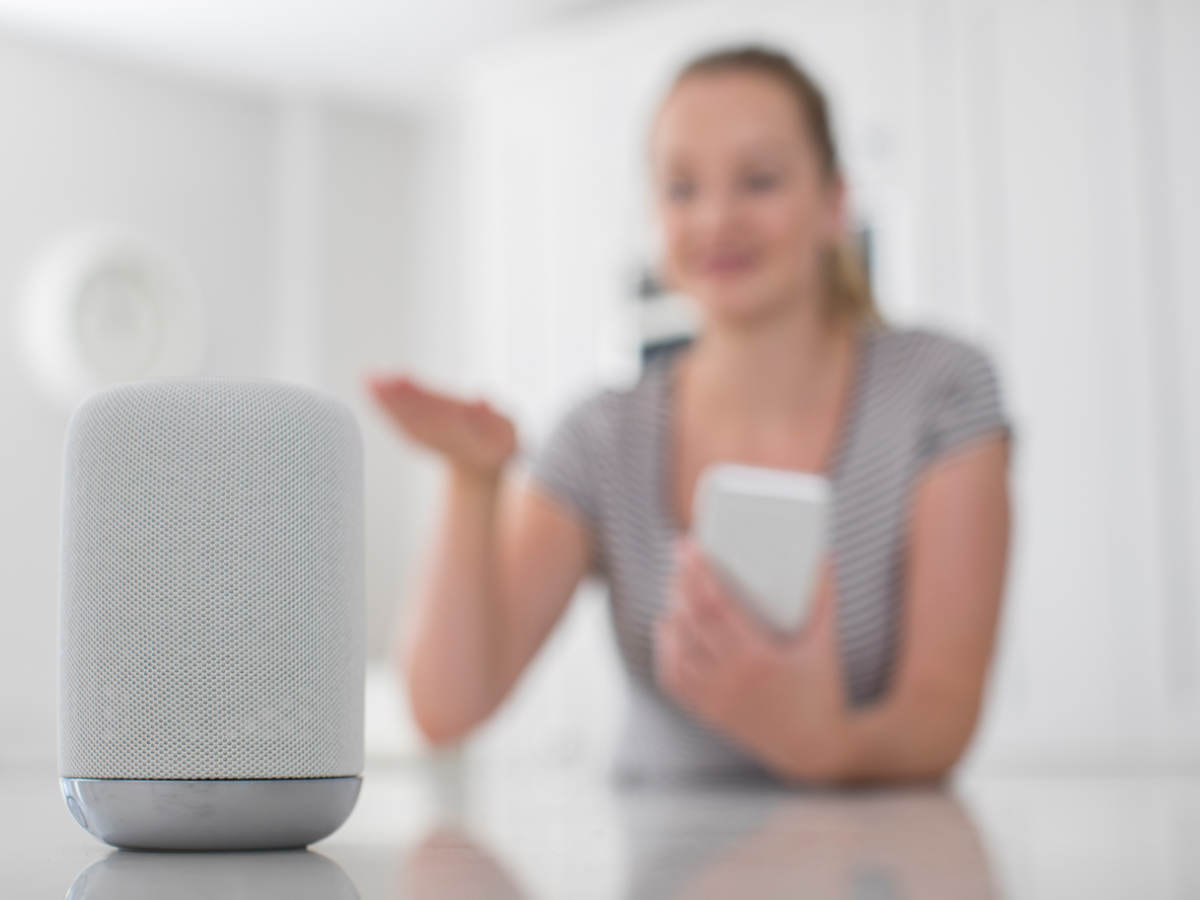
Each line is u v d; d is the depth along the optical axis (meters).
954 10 2.42
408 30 3.12
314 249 3.49
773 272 1.02
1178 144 2.23
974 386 1.00
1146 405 2.20
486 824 0.40
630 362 2.75
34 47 3.10
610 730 2.66
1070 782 0.76
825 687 0.74
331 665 0.34
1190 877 0.25
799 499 0.73
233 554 0.33
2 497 2.95
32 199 3.07
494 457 0.81
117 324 3.03
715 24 2.71
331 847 0.34
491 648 0.93
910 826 0.39
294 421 0.34
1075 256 2.29
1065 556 2.24
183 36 3.14
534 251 2.96
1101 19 2.30
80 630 0.33
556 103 2.94
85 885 0.25
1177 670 2.14
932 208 2.42
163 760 0.32
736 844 0.32
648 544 1.04
